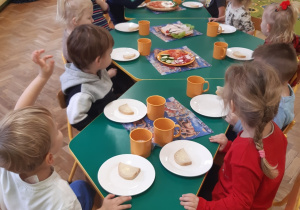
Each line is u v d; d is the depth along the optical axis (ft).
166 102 4.66
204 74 5.52
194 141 3.89
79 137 3.91
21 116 2.83
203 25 7.95
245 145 3.19
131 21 8.05
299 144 7.56
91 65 4.75
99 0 8.38
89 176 3.32
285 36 6.37
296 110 8.96
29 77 10.50
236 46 6.72
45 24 15.20
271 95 2.91
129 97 4.77
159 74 5.50
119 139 3.90
